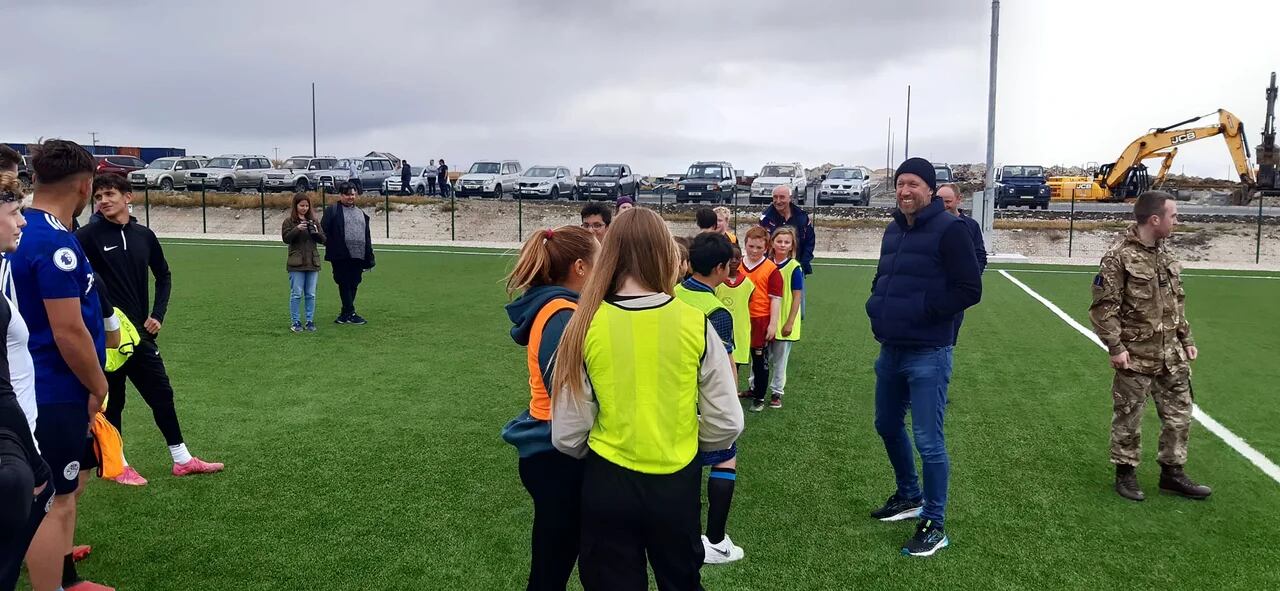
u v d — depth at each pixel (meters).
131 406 6.63
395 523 4.48
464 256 19.48
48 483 2.44
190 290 13.20
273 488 4.96
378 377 7.74
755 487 5.12
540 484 2.93
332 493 4.89
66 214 3.36
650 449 2.67
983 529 4.51
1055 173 52.38
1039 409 6.91
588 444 2.79
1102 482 5.23
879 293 4.33
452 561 4.06
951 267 4.02
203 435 5.96
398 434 6.03
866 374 8.12
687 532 2.74
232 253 19.12
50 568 3.33
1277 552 4.25
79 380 3.28
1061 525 4.57
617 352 2.67
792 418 6.60
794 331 6.79
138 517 4.52
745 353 6.34
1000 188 33.31
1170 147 34.94
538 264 2.99
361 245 10.27
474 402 6.89
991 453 5.78
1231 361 8.81
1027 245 25.34
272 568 3.97
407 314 11.30
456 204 30.95
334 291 13.50
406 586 3.81
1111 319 4.85
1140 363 4.88
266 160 37.22
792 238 6.71
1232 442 6.04
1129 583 3.92
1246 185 35.97
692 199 32.06
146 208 29.22
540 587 3.01
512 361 8.45
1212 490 5.09
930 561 4.13
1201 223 26.41
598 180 34.25
